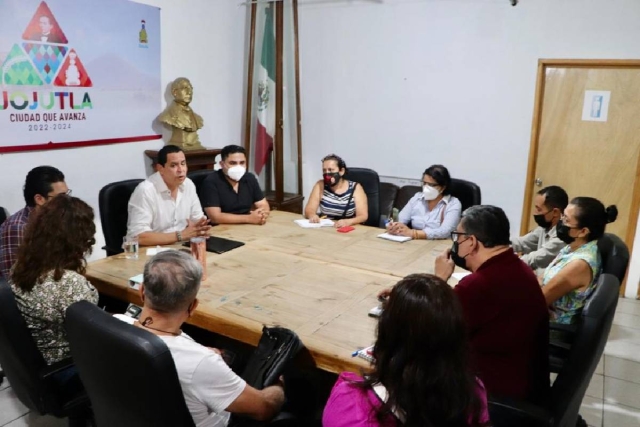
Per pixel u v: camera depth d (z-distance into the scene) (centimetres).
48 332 175
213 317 180
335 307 189
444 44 430
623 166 387
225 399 133
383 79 461
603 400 261
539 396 163
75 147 354
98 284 213
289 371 199
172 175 291
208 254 254
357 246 276
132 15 378
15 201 324
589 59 380
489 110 423
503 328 155
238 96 492
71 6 336
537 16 391
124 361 117
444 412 94
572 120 397
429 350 96
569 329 210
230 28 470
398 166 471
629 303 390
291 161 509
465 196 328
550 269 228
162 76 412
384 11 448
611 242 211
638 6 358
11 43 307
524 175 419
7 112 311
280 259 248
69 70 341
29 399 170
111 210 289
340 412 103
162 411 118
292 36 486
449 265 198
